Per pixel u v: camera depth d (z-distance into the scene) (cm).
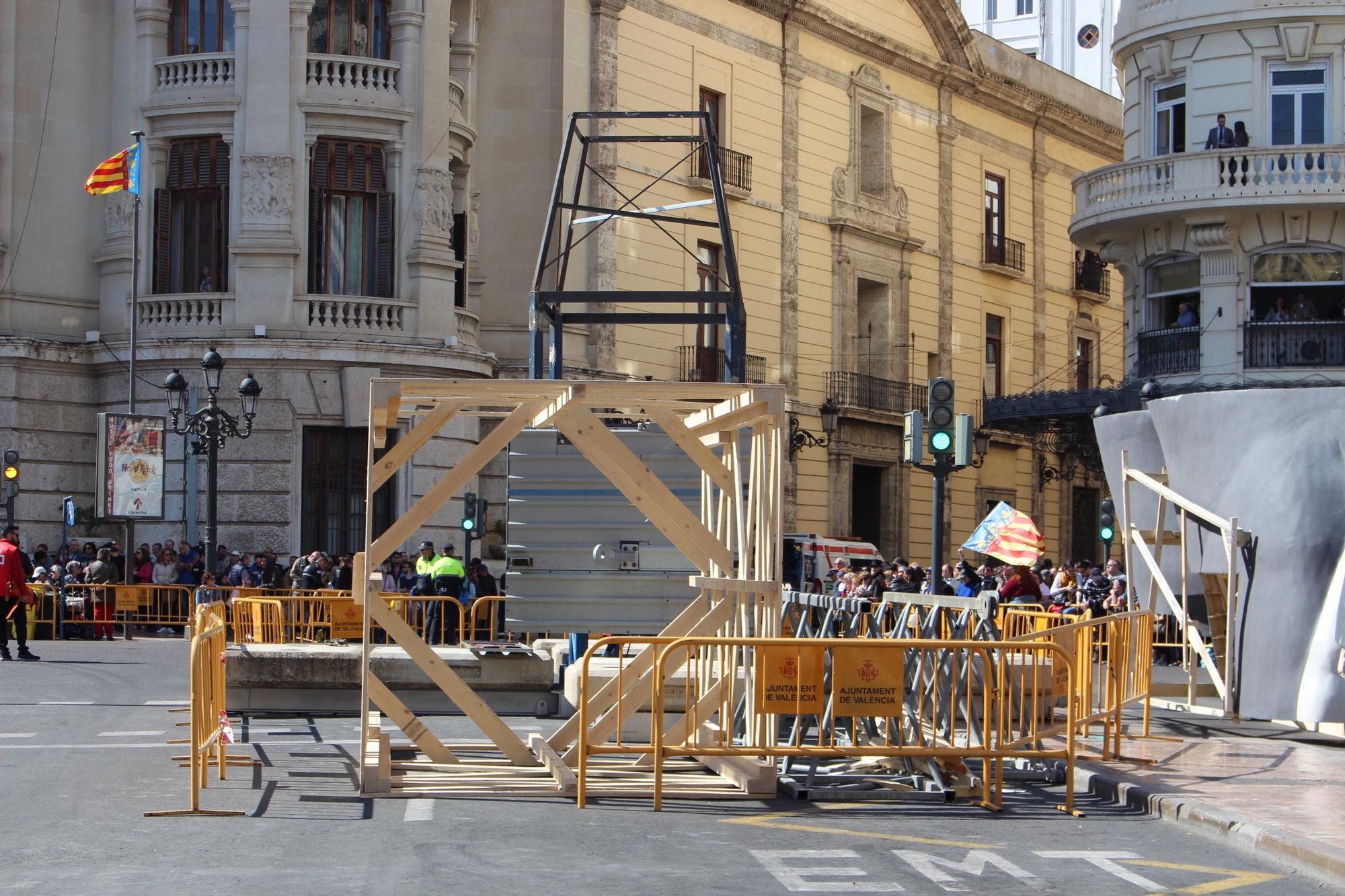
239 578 3212
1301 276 3556
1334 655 1557
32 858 944
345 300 3438
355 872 910
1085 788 1316
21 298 3506
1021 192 5856
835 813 1166
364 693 1247
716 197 2498
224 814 1101
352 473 3484
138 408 3462
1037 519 5856
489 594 3416
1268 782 1285
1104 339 6334
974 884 918
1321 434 1633
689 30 4394
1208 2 3581
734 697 1294
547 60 3991
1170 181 3588
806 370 4812
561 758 1322
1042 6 7850
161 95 3512
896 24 5203
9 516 3319
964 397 5503
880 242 5119
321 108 3456
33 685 2048
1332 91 3516
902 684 1196
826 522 4859
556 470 1625
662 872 927
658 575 1619
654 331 4297
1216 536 1703
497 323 3962
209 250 3509
